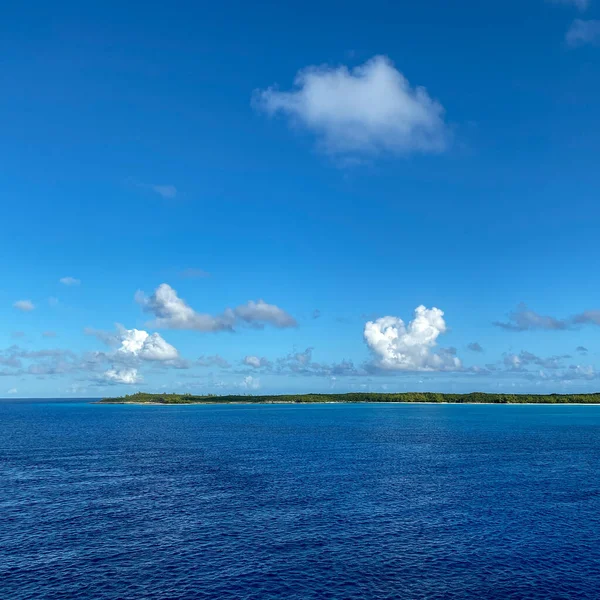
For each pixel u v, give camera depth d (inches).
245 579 1412.4
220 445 4512.8
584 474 2947.8
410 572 1461.6
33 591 1333.7
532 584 1384.1
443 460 3521.2
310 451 4052.7
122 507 2153.1
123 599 1291.8
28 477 2861.7
